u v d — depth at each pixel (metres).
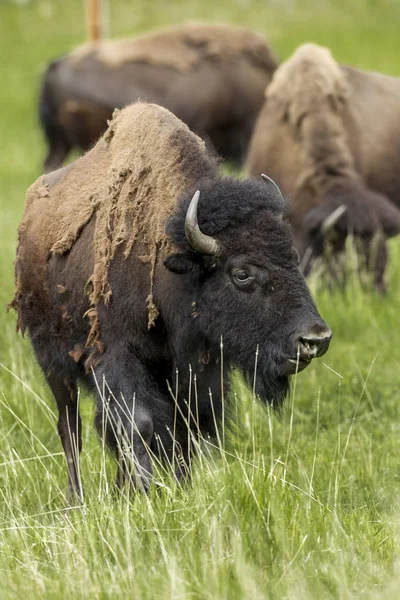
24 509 19.72
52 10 119.75
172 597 14.25
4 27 115.75
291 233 19.36
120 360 19.70
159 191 20.17
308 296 19.02
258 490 17.30
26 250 22.48
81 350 20.84
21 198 57.44
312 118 36.91
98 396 19.75
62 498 20.50
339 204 35.03
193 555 15.53
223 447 20.31
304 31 112.38
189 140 20.64
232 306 19.16
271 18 115.88
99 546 16.44
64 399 22.27
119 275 19.94
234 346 19.33
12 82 99.75
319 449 23.23
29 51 109.56
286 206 19.95
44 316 22.14
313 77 37.50
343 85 38.16
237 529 16.14
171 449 20.02
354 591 14.78
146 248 19.84
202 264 19.22
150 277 19.69
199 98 51.25
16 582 15.49
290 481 19.89
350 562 15.53
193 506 17.05
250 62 52.31
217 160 21.48
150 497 18.03
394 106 39.84
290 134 37.25
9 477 20.83
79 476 20.62
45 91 52.91
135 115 21.47
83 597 14.68
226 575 14.73
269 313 18.89
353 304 33.53
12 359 26.97
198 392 20.27
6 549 16.89
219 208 19.17
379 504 20.00
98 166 21.73
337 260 35.00
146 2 120.44
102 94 51.19
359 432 24.69
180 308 19.64
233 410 21.17
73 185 21.97
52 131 53.47
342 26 114.19
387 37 111.50
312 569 15.35
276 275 18.92
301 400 26.92
